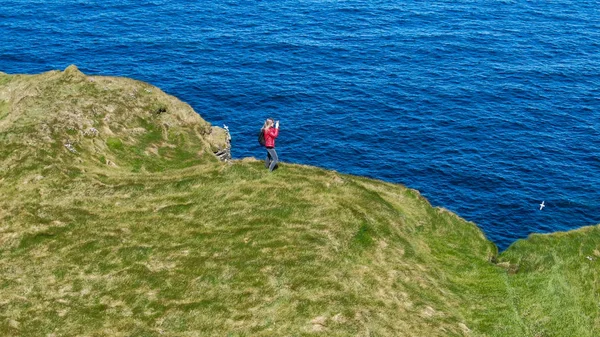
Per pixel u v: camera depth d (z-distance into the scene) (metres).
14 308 30.50
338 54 111.12
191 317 29.75
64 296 31.44
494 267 38.03
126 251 34.31
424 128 86.00
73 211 38.00
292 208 37.47
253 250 34.09
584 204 70.50
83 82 59.41
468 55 111.69
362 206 38.41
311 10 136.00
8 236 35.62
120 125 54.31
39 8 131.75
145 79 98.44
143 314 30.09
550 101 95.00
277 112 89.38
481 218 67.50
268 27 124.25
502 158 79.25
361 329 28.95
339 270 32.88
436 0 145.88
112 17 128.00
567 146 82.62
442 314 31.95
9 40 112.50
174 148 55.09
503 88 98.62
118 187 40.62
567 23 130.25
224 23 126.19
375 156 78.94
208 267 32.91
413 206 43.34
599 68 107.44
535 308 34.84
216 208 37.88
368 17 131.88
